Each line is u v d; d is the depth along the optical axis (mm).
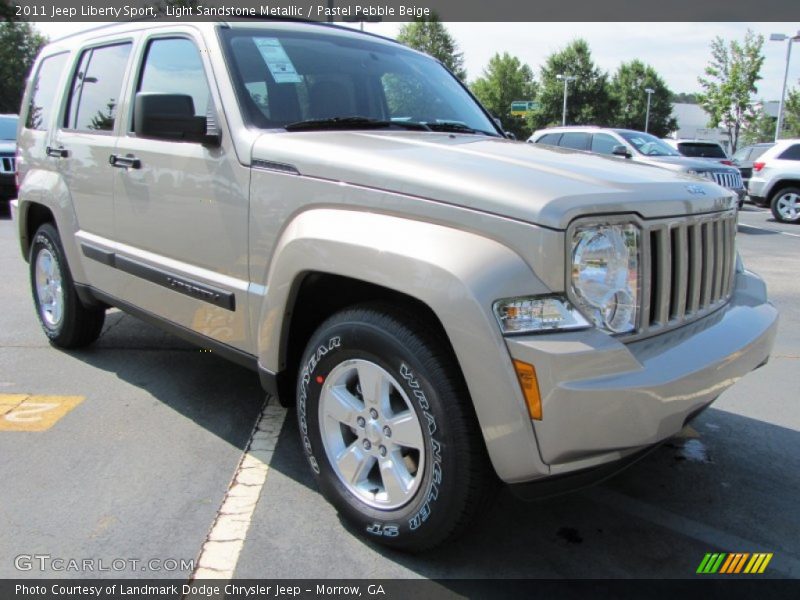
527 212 2023
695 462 3285
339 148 2531
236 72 3002
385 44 3947
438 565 2443
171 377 4188
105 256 3732
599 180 2270
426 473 2289
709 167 12023
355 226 2350
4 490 2832
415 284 2141
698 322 2527
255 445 3322
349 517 2570
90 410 3674
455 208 2150
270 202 2682
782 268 8617
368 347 2357
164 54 3410
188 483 2945
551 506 2865
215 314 3049
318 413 2623
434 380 2191
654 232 2285
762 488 3053
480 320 2016
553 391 1963
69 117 4172
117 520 2645
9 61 49438
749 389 4262
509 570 2432
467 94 4195
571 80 64625
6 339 4887
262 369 2809
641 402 2039
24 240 4773
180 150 3115
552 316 2016
